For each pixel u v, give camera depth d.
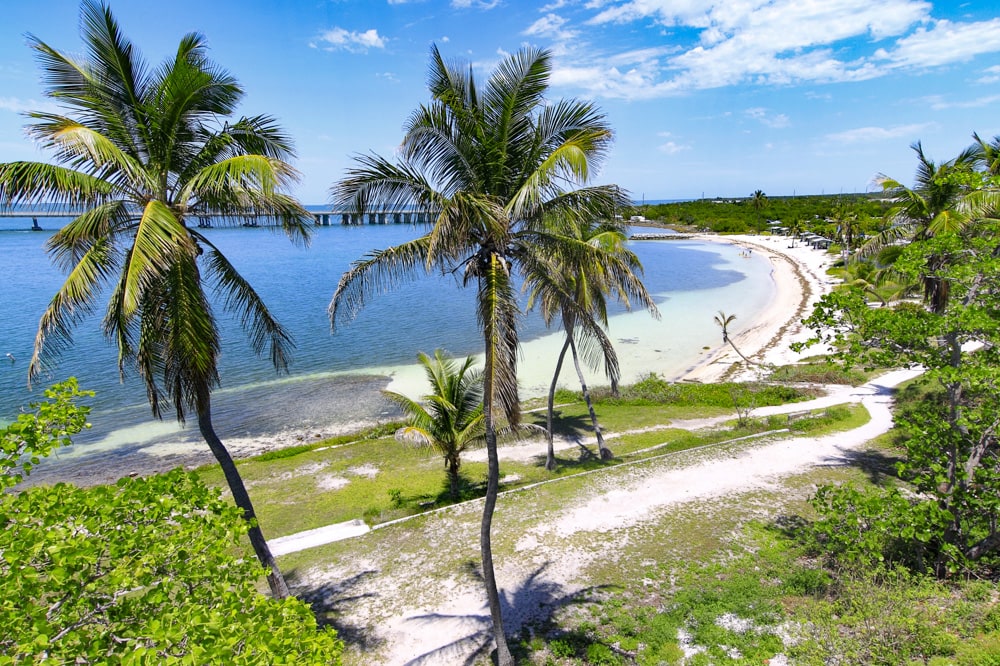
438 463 21.86
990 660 7.94
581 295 13.79
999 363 11.15
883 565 10.88
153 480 6.44
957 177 13.21
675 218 156.12
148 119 9.31
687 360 36.53
